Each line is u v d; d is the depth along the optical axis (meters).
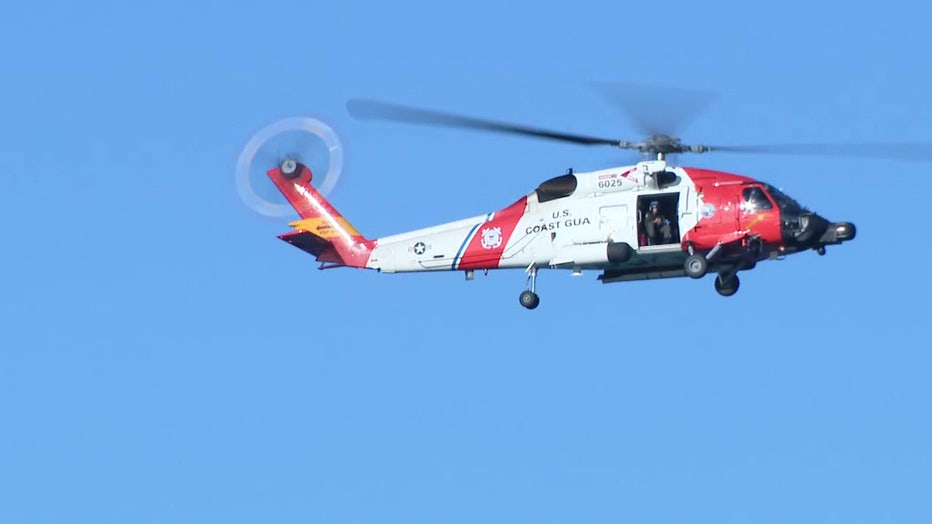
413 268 166.75
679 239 153.25
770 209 151.00
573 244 156.50
